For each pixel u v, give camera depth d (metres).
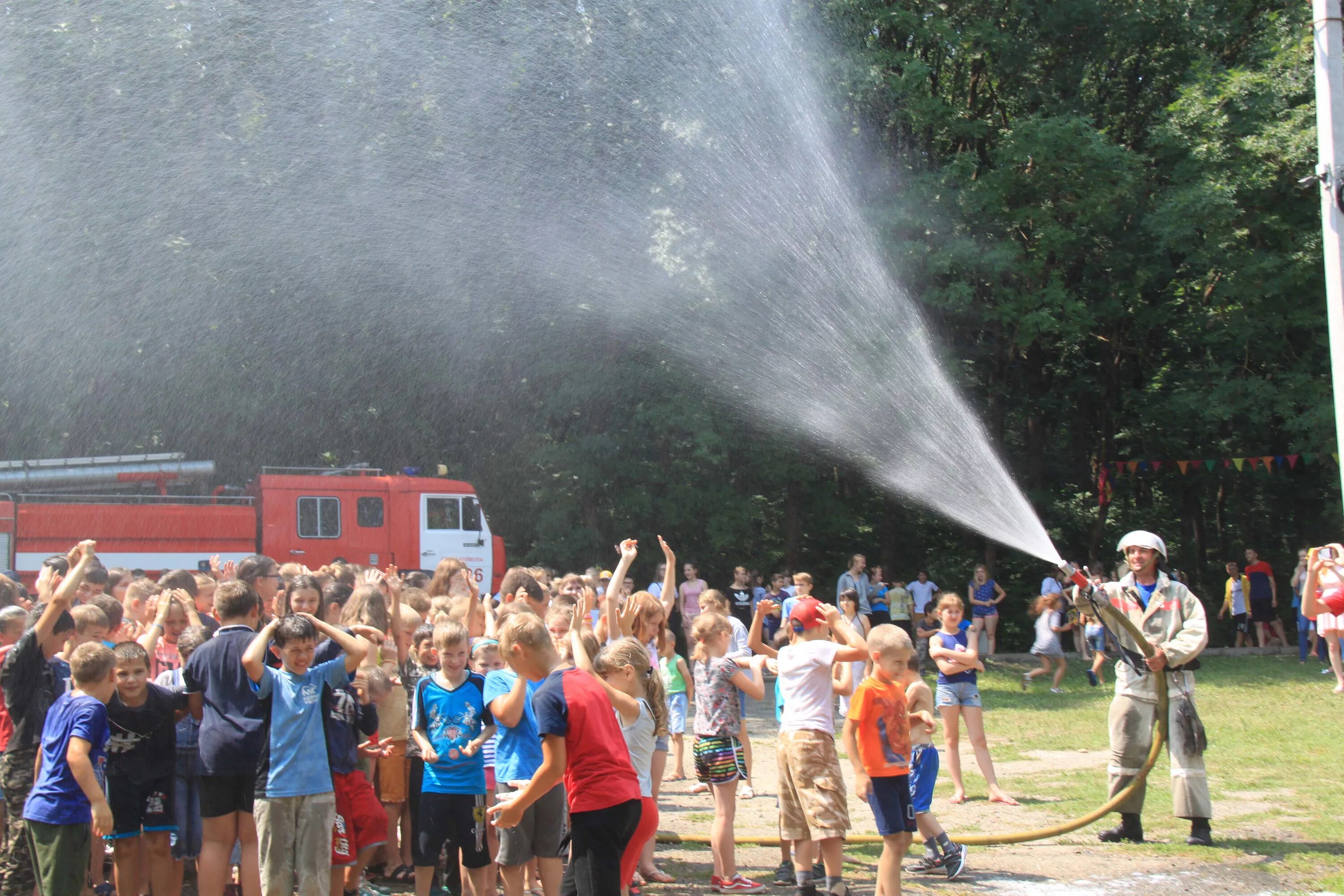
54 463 20.08
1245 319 23.95
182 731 6.50
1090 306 26.14
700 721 7.05
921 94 22.98
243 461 23.00
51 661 6.52
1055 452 31.94
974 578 23.59
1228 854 7.77
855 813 9.65
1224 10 26.00
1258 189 22.97
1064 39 25.86
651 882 7.09
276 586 7.49
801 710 6.41
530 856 6.02
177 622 7.33
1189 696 8.20
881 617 20.69
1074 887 6.99
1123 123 27.67
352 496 22.03
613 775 5.05
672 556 8.04
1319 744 12.13
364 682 6.27
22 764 6.10
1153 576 8.45
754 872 7.49
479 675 6.30
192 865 7.46
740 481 25.89
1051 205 23.23
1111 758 8.41
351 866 6.30
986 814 9.30
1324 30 7.20
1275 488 31.59
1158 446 30.17
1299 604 20.33
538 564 24.50
